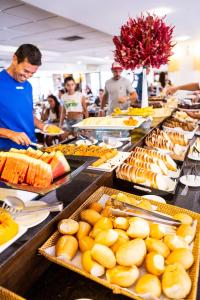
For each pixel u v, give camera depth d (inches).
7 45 278.4
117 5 140.4
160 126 90.9
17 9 144.5
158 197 45.2
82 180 43.4
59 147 52.5
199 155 69.4
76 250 31.0
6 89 64.0
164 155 59.1
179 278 25.4
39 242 30.0
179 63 293.7
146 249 30.0
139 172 49.6
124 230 33.2
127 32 79.5
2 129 49.4
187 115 107.7
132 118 75.4
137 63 82.7
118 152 53.4
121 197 40.6
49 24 182.2
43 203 35.0
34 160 30.3
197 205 45.3
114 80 151.2
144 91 91.4
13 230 27.6
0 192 34.1
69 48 315.3
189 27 203.5
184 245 31.0
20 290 27.7
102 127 74.2
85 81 587.2
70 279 30.4
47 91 508.4
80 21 169.5
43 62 455.8
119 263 27.6
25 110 68.0
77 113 164.9
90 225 35.5
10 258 25.7
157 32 78.3
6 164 30.5
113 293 28.1
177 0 135.9
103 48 328.2
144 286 25.3
